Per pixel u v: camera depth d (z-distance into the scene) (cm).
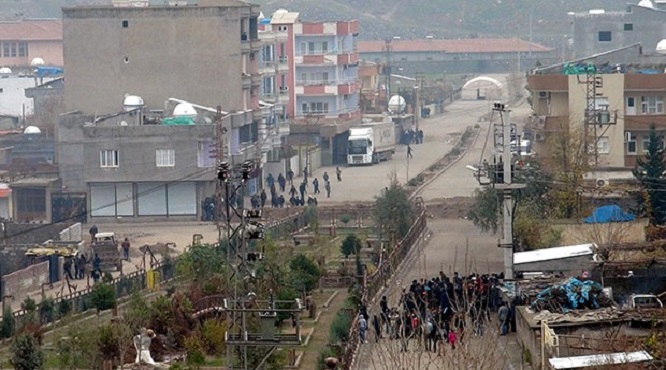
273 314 12825
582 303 15625
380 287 19325
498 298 16962
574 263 17838
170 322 16288
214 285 17900
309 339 16575
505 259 18025
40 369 14925
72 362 15000
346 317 16388
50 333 17038
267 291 16550
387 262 19988
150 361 15200
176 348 16088
